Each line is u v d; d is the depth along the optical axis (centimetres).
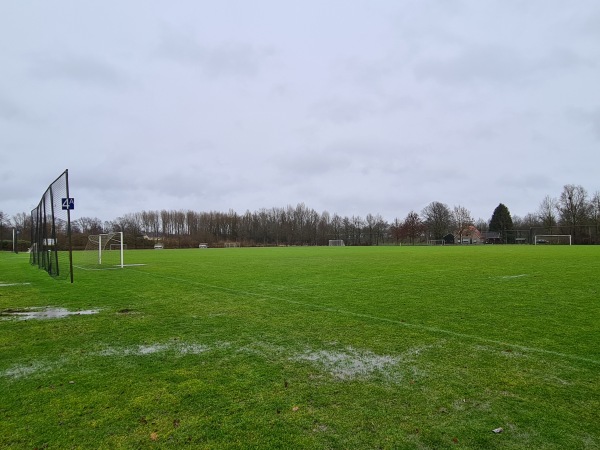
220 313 826
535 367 482
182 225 9156
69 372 484
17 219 6875
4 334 670
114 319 780
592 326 678
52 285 1315
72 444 319
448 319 741
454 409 373
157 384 441
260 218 9381
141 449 311
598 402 385
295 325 711
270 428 341
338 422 350
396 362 506
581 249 3741
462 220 9006
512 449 306
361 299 965
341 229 9294
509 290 1078
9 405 392
